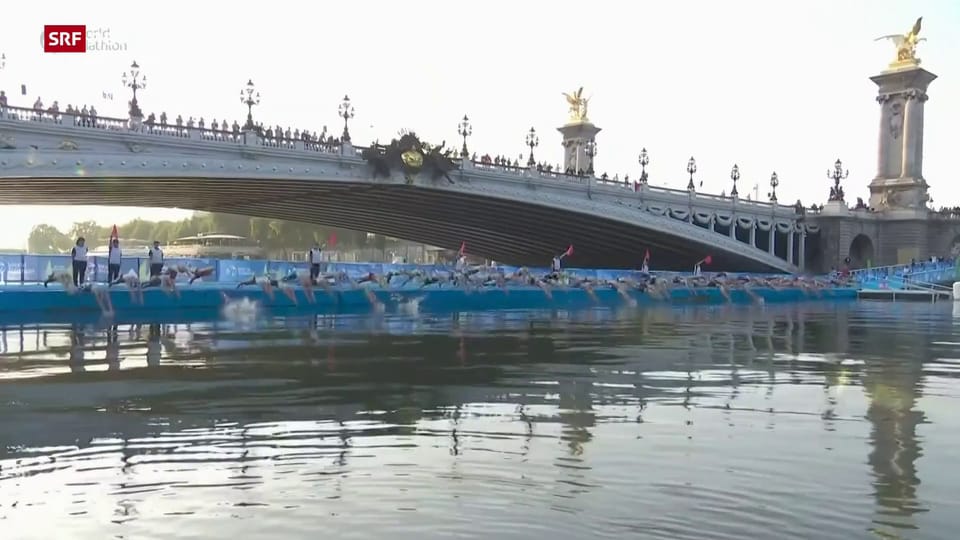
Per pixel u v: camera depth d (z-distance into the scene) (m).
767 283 60.50
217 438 9.12
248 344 18.89
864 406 11.42
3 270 29.23
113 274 31.17
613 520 6.46
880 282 69.75
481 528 6.27
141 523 6.36
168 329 23.02
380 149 61.56
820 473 7.84
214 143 52.91
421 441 9.06
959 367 16.17
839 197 102.88
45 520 6.42
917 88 104.75
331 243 101.50
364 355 16.92
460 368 15.05
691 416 10.59
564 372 14.66
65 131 46.72
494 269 43.56
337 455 8.41
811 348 20.11
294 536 6.09
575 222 79.88
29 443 8.84
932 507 6.84
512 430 9.66
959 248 106.69
